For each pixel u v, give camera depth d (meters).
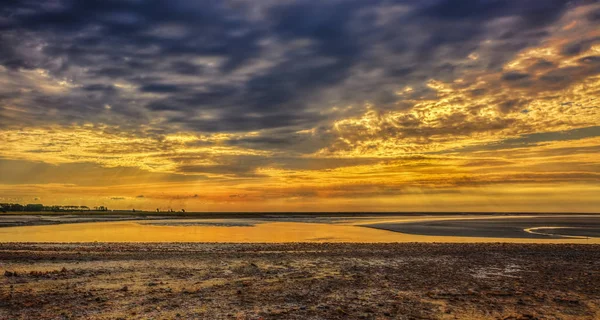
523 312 10.77
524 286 14.05
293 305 11.35
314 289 13.38
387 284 14.24
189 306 11.15
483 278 15.51
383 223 72.88
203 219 96.62
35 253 21.62
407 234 44.62
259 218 107.69
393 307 11.22
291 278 15.27
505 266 18.30
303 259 20.16
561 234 43.28
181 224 69.62
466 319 10.11
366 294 12.73
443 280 15.05
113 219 92.00
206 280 14.81
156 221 82.62
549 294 12.83
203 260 19.59
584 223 67.81
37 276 15.22
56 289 13.12
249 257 20.78
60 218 88.38
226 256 21.09
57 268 17.20
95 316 10.16
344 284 14.20
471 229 52.19
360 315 10.40
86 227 58.47
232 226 63.75
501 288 13.72
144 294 12.51
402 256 21.33
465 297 12.37
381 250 24.27
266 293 12.76
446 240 36.91
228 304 11.40
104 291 12.86
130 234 44.12
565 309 11.09
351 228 57.19
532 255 21.77
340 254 22.05
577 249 24.73
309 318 10.13
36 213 124.56
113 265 17.95
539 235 42.12
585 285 14.24
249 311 10.69
